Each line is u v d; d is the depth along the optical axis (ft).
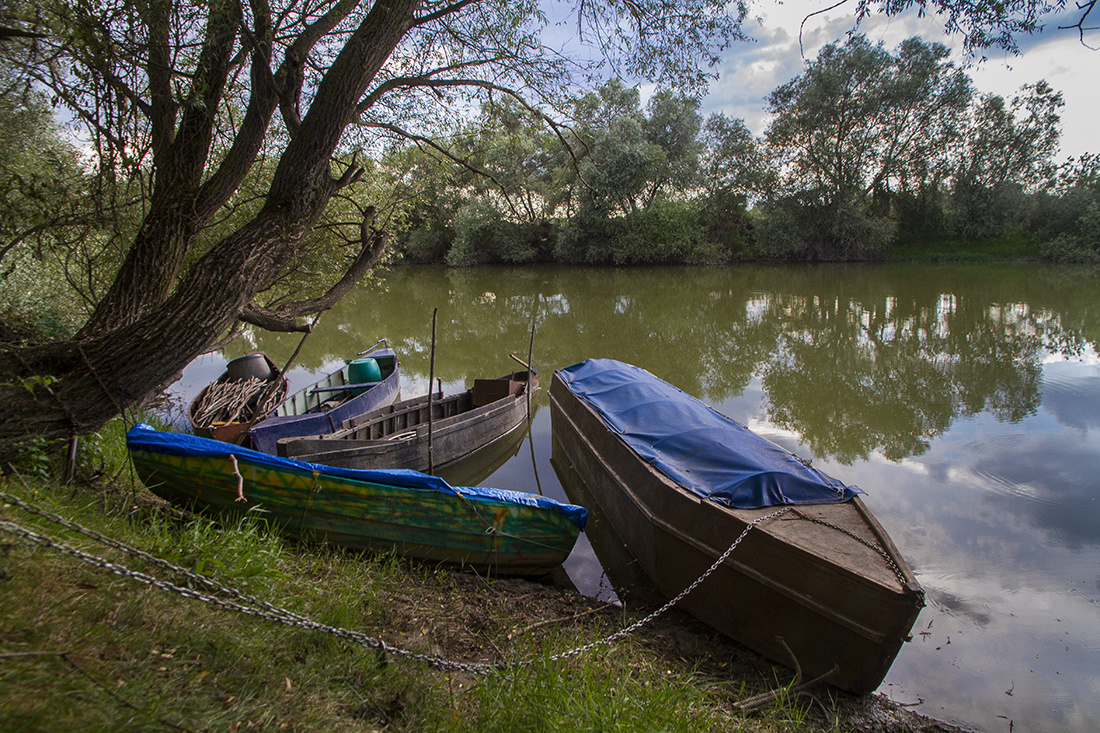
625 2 22.00
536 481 32.83
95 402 15.05
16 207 19.92
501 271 133.69
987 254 123.44
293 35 18.79
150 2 16.63
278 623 12.25
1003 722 15.69
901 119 120.88
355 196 37.58
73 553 9.50
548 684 12.98
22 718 7.52
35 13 15.89
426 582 19.63
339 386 41.63
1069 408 37.99
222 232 33.45
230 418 33.06
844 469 30.60
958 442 33.60
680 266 133.90
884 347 54.70
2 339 18.19
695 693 14.70
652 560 22.21
